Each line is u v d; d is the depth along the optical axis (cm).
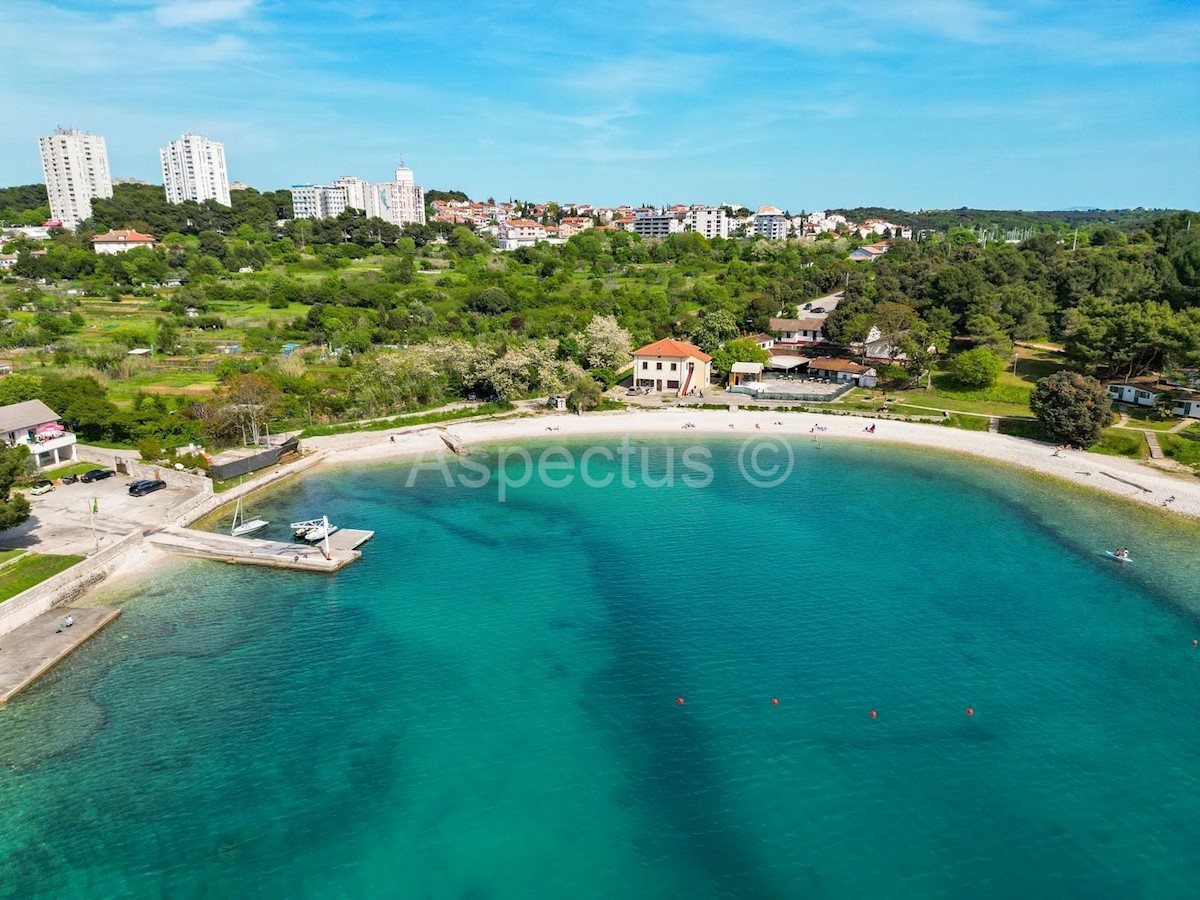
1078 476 9956
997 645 5978
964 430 12225
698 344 17075
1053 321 15725
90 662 5822
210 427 10906
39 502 8831
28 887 3853
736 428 12669
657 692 5416
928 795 4434
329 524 8569
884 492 9519
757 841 4109
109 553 7300
